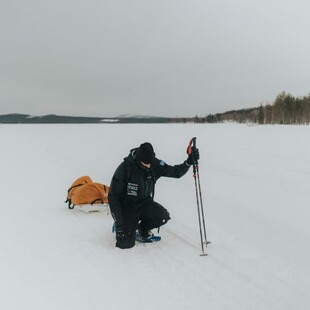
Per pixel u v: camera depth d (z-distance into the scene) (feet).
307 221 20.12
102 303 11.54
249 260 14.89
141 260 14.96
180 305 11.45
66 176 36.06
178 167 16.79
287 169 37.93
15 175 36.52
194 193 27.86
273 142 70.79
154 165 16.69
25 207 23.61
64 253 15.72
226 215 21.53
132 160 15.96
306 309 11.28
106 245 16.79
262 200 25.04
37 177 35.42
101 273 13.73
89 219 21.03
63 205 24.26
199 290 12.41
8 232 18.48
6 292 12.22
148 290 12.39
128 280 13.15
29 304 11.46
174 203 24.68
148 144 15.67
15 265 14.42
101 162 46.34
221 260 14.89
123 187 16.16
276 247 16.34
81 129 167.43
